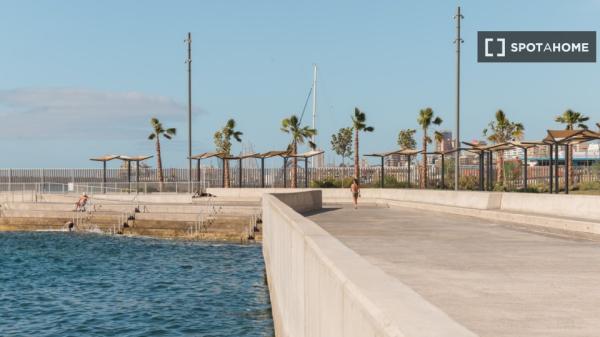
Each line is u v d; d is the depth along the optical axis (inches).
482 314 285.1
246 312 883.4
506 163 2733.8
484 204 1246.9
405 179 2760.8
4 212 2282.2
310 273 268.4
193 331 771.4
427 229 837.2
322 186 2586.1
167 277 1216.8
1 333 772.0
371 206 1707.7
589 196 882.1
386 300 152.9
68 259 1508.4
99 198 2356.1
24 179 2532.0
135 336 749.3
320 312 232.5
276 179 2755.9
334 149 4904.0
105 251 1651.1
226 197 2290.8
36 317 865.5
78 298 1008.2
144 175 2637.8
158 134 3555.6
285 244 434.3
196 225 1884.8
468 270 429.4
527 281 381.4
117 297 1013.2
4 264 1439.5
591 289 351.6
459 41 1808.6
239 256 1512.1
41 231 2213.3
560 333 248.8
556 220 835.4
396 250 564.4
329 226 895.1
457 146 1802.4
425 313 139.6
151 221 1985.7
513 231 807.1
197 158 2418.8
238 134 3535.9
